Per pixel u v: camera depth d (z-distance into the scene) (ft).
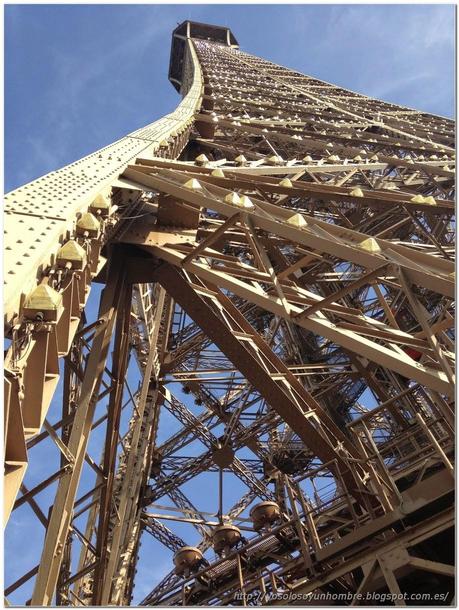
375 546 36.01
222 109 155.33
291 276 71.05
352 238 35.04
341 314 37.09
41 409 22.94
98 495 48.91
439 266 30.76
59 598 39.83
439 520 34.40
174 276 46.52
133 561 69.82
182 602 53.21
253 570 57.52
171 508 79.97
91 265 35.42
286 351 89.97
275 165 82.23
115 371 44.93
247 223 39.83
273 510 59.11
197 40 335.67
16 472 20.53
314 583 38.22
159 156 66.54
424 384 28.25
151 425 80.74
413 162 107.24
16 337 22.57
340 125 150.00
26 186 35.17
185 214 48.55
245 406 86.38
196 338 91.66
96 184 40.91
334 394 78.54
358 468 49.67
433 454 48.39
